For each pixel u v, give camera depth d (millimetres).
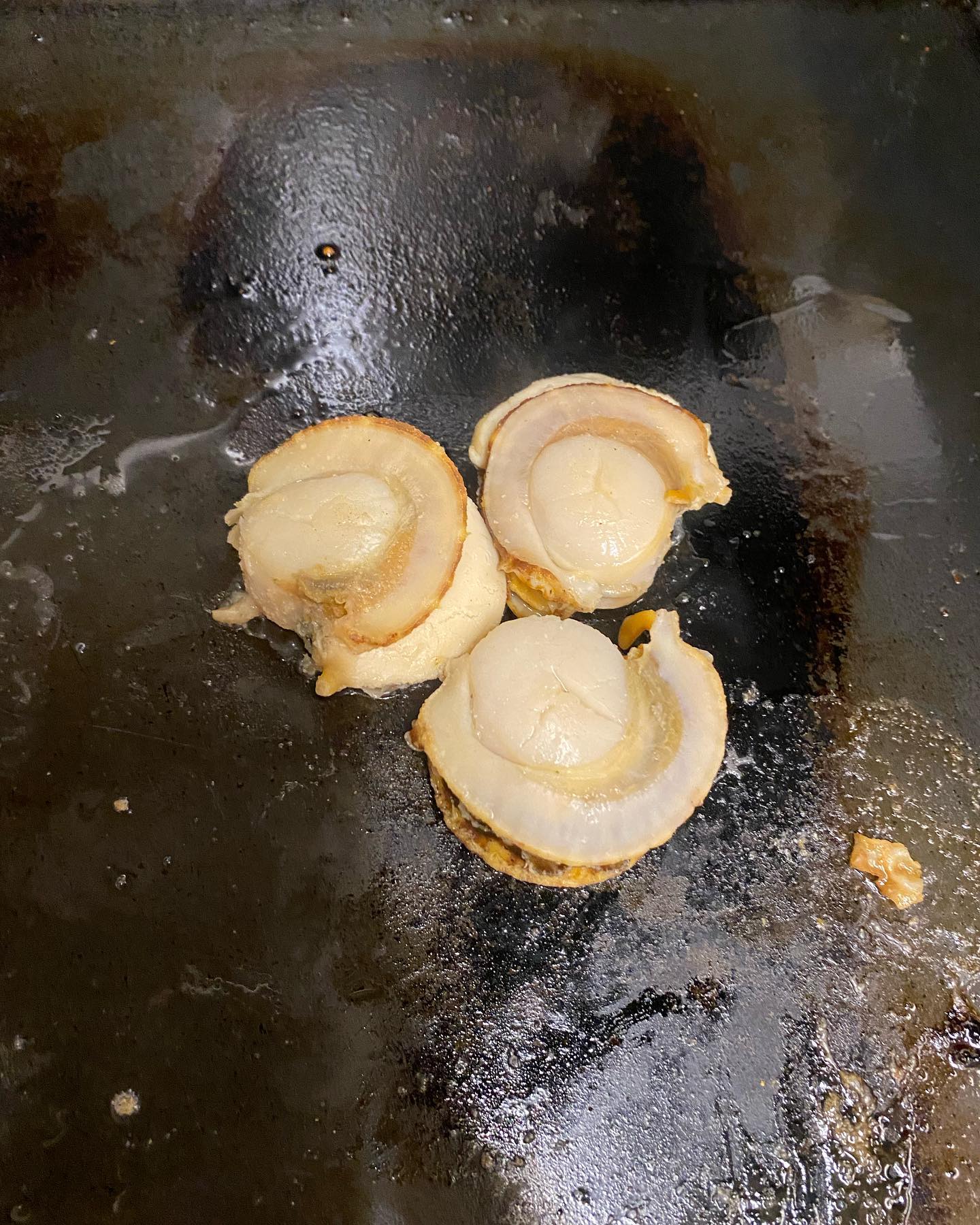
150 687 213
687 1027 201
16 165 242
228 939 200
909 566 237
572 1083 196
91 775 206
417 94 259
